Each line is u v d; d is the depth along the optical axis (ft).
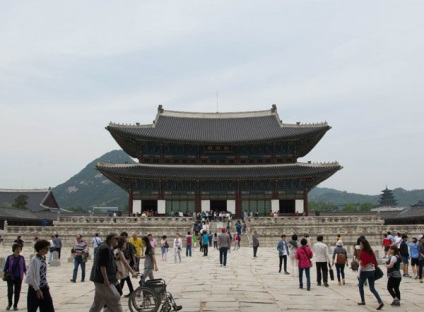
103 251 47.98
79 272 112.16
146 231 209.46
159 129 304.71
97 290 47.50
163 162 293.02
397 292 65.72
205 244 152.87
